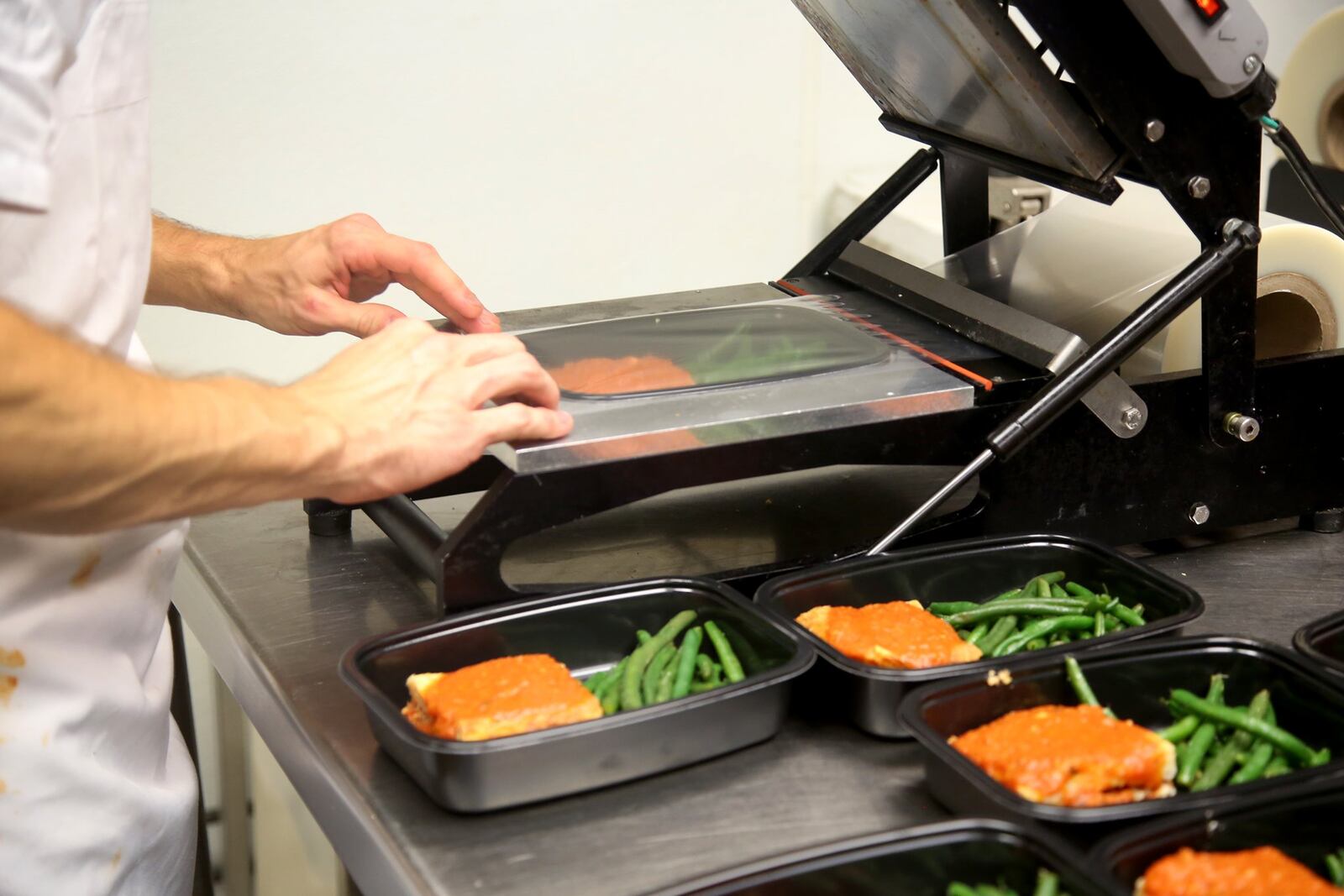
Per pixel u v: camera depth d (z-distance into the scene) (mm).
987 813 789
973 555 1055
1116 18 970
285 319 1234
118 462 704
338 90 1938
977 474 1087
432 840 828
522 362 951
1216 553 1225
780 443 1021
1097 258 1322
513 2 1992
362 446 845
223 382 805
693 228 2240
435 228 2070
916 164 1422
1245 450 1172
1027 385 1086
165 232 1292
